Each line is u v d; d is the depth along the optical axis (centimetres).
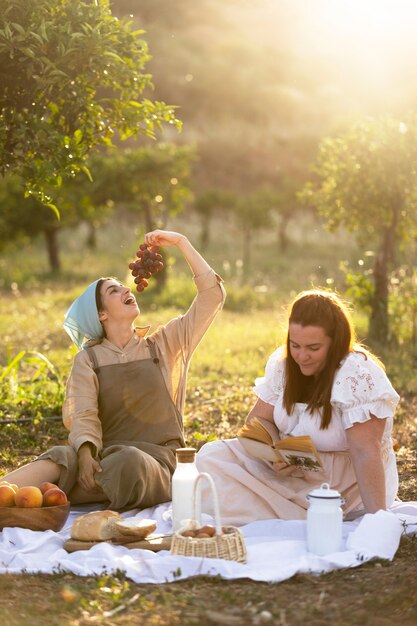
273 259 3806
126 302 612
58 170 729
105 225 4656
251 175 5516
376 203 1391
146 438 611
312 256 3938
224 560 460
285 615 402
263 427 532
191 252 631
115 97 820
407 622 394
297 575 453
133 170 2238
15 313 2002
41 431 878
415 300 1446
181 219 4753
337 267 3278
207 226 4234
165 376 624
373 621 395
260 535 529
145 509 586
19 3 698
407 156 1347
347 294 1457
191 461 530
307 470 545
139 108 791
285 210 4084
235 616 402
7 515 532
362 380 520
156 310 2022
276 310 2052
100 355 611
